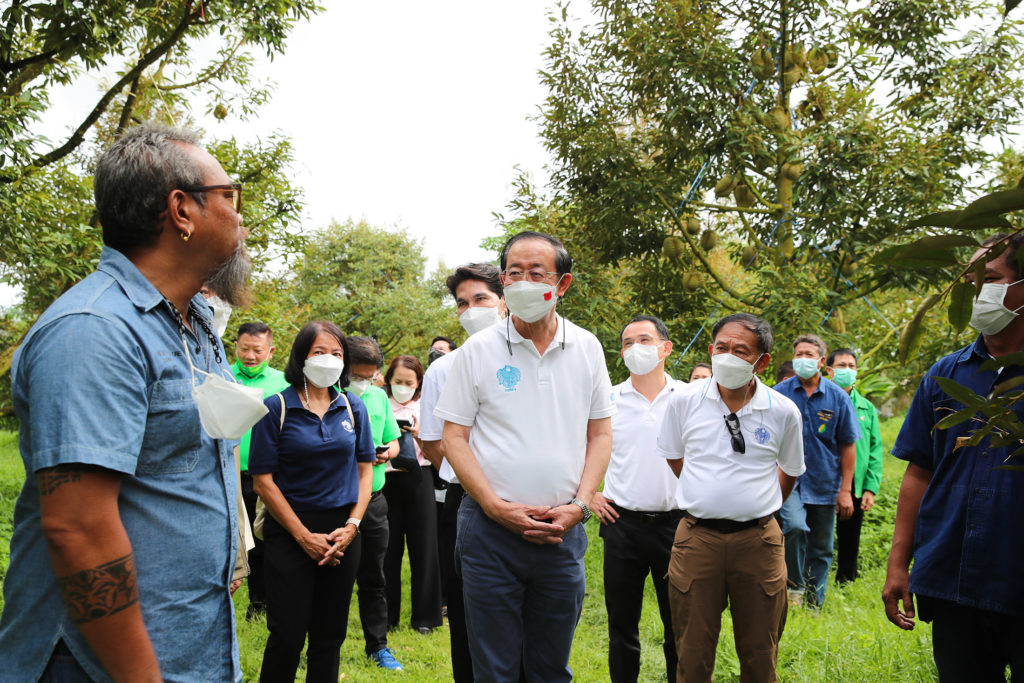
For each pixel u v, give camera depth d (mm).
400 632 5246
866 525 7648
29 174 5863
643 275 10359
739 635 3211
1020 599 2234
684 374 9625
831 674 3779
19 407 1525
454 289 3820
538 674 2688
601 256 9953
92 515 1410
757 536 3168
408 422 5426
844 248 8797
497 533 2590
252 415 1670
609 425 2895
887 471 10047
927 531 2504
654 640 4883
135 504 1568
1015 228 1485
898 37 9273
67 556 1388
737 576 3174
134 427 1502
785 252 9805
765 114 9570
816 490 5730
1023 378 1679
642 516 3764
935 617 2482
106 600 1417
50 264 5668
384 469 4816
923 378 2678
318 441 3408
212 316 1968
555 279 2643
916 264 1566
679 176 9852
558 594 2629
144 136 1669
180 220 1647
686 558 3262
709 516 3195
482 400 2674
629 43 9406
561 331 2760
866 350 10703
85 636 1419
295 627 3285
